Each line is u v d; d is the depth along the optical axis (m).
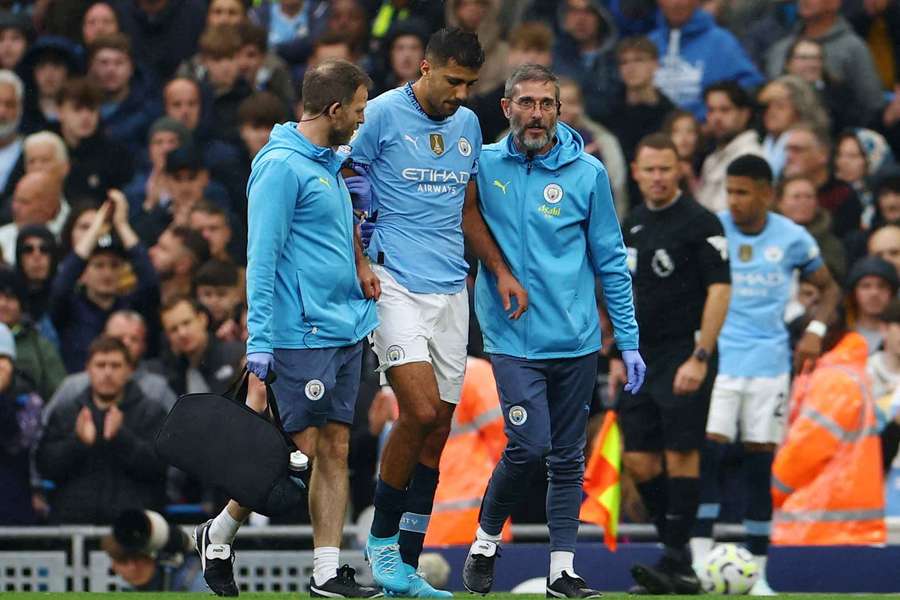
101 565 32.78
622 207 40.03
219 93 43.06
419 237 22.28
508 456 22.73
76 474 33.69
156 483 33.91
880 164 42.75
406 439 22.17
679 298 28.95
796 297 36.84
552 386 23.08
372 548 22.70
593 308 23.03
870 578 32.41
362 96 21.00
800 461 32.91
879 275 35.81
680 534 28.98
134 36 45.75
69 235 38.59
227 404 20.47
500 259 22.75
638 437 29.61
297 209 21.00
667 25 43.75
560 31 43.66
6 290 35.53
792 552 32.69
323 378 21.17
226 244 38.72
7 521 33.69
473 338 35.12
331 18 45.75
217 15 45.88
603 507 29.39
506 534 32.84
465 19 42.56
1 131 42.59
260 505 20.27
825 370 33.19
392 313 22.12
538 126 22.28
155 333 37.69
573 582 22.61
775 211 38.09
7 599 21.47
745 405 32.06
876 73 43.91
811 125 40.03
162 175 40.97
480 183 22.84
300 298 21.03
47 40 44.12
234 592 21.56
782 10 45.50
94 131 41.97
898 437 33.94
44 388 35.88
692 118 40.09
